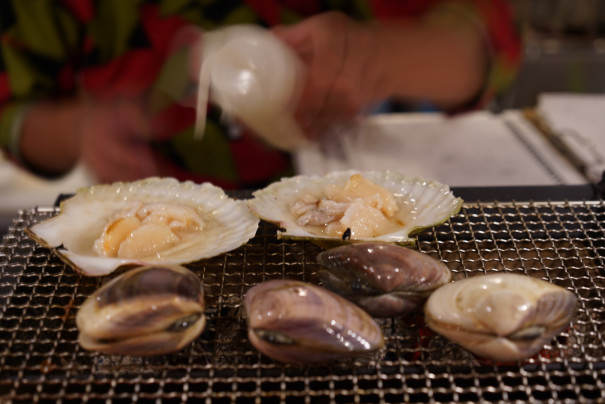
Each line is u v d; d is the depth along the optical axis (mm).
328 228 487
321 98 755
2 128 778
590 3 866
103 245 476
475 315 411
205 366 416
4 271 473
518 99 901
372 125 779
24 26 740
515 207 512
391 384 415
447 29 812
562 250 492
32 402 409
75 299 463
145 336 413
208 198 519
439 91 848
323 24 775
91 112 792
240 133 764
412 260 442
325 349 409
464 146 716
